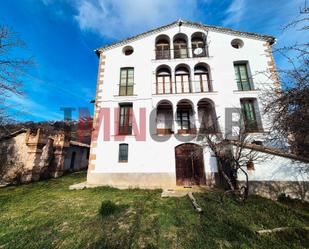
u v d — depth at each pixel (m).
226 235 4.45
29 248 4.09
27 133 14.30
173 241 4.34
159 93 12.62
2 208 7.04
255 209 6.22
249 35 13.52
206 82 13.45
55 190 10.39
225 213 5.87
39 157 14.38
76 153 21.67
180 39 14.88
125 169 11.39
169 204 7.19
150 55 13.87
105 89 13.24
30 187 11.53
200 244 4.12
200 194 8.46
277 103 4.36
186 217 5.71
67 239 4.52
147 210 6.49
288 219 5.36
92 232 4.86
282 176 8.05
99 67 13.92
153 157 11.45
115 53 14.19
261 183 8.13
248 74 12.93
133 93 12.94
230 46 13.42
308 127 3.76
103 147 11.95
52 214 6.32
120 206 6.95
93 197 8.56
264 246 3.95
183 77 13.83
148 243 4.26
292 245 3.94
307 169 7.76
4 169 13.52
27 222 5.59
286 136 4.66
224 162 9.23
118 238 4.51
